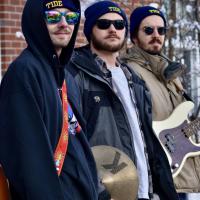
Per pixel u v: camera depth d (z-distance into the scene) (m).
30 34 4.47
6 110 4.16
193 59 11.63
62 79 4.53
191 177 6.73
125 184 5.51
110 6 6.07
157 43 6.88
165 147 6.56
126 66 6.17
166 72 6.69
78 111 4.76
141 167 5.80
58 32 4.58
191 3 11.69
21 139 4.10
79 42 10.68
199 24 11.49
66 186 4.38
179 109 6.73
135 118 5.89
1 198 4.25
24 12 4.51
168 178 6.09
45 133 4.17
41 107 4.24
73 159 4.45
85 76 5.72
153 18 6.88
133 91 6.04
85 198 4.47
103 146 5.59
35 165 4.09
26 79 4.21
